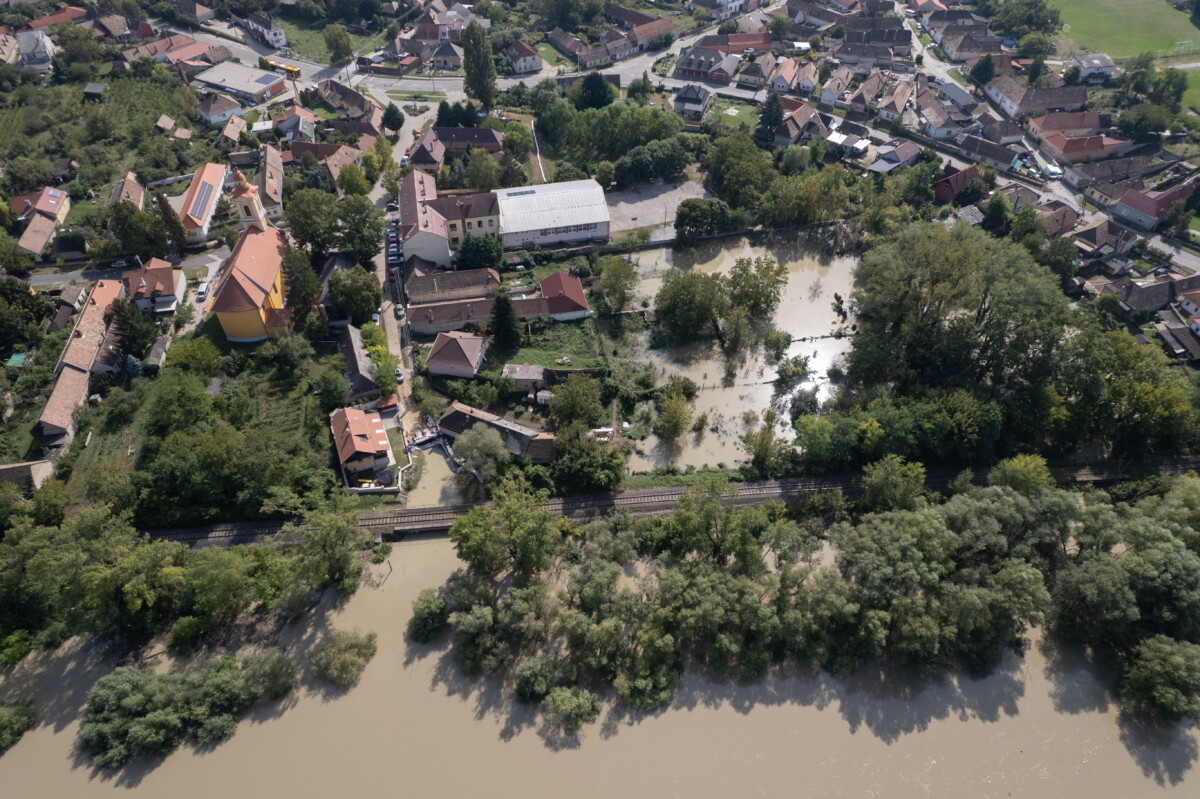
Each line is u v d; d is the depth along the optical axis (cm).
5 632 8800
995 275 11731
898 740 8144
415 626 8988
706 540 9456
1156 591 8631
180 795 7625
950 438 10894
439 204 15225
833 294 14812
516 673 8475
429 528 10156
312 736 8106
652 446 11569
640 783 7738
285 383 12219
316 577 9038
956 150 19312
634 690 8388
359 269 13562
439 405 11988
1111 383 11288
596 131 18638
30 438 11100
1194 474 10512
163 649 8881
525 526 8819
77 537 8862
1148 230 15938
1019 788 7775
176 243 15000
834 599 8375
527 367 12306
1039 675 8750
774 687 8588
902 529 8950
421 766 7862
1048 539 9069
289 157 18238
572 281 14075
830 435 10662
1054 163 18738
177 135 18775
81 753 7956
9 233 15225
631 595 8538
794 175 17450
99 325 12681
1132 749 8119
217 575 8525
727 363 13075
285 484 10388
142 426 11369
